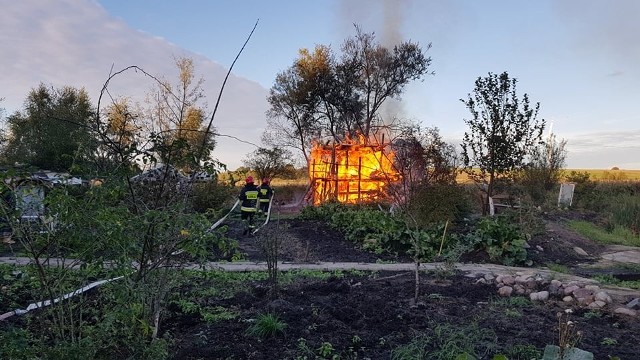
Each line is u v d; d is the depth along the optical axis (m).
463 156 17.03
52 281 3.42
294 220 18.16
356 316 5.78
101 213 3.15
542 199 20.91
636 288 8.84
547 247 13.12
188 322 5.45
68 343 3.28
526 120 16.61
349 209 17.95
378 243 12.65
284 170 31.28
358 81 39.88
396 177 18.14
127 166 3.61
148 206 3.78
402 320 5.71
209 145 4.09
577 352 4.21
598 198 22.91
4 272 7.45
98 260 3.31
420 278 8.59
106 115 3.64
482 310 6.28
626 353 4.88
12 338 2.97
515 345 4.86
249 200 14.32
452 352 4.45
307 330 5.21
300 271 9.13
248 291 6.78
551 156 22.38
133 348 3.63
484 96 16.67
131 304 3.63
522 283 7.79
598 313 6.40
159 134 3.77
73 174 3.42
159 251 3.86
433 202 13.60
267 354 4.62
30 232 3.15
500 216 14.71
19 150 16.62
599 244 14.76
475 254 11.62
